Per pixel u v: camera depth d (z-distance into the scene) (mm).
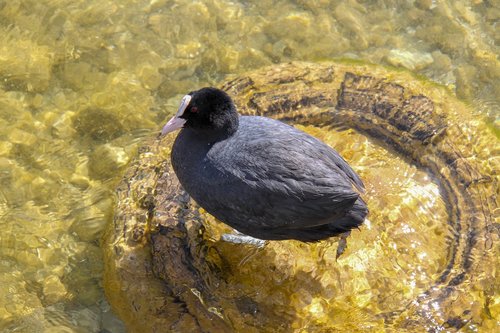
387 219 7762
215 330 6871
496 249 7480
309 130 8773
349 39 11156
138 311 7133
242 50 10938
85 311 7734
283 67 9500
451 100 9172
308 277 7270
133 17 11305
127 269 7379
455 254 7492
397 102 8984
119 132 9742
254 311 7008
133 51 10820
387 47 11031
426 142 8570
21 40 10883
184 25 11227
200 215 7828
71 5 11383
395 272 7297
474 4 11609
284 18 11445
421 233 7676
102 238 8375
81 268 8195
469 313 6930
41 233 8555
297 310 7016
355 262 7375
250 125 7148
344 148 8578
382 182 8164
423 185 8172
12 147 9500
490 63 10766
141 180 8234
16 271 8164
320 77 9320
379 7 11672
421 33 11234
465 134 8641
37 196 8977
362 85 9219
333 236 7043
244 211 6848
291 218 6734
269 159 6746
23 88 10242
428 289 7148
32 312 7758
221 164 6891
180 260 7383
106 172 9242
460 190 8109
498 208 7922
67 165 9336
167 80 10461
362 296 7109
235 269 7340
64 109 10000
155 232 7617
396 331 6812
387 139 8695
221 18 11383
